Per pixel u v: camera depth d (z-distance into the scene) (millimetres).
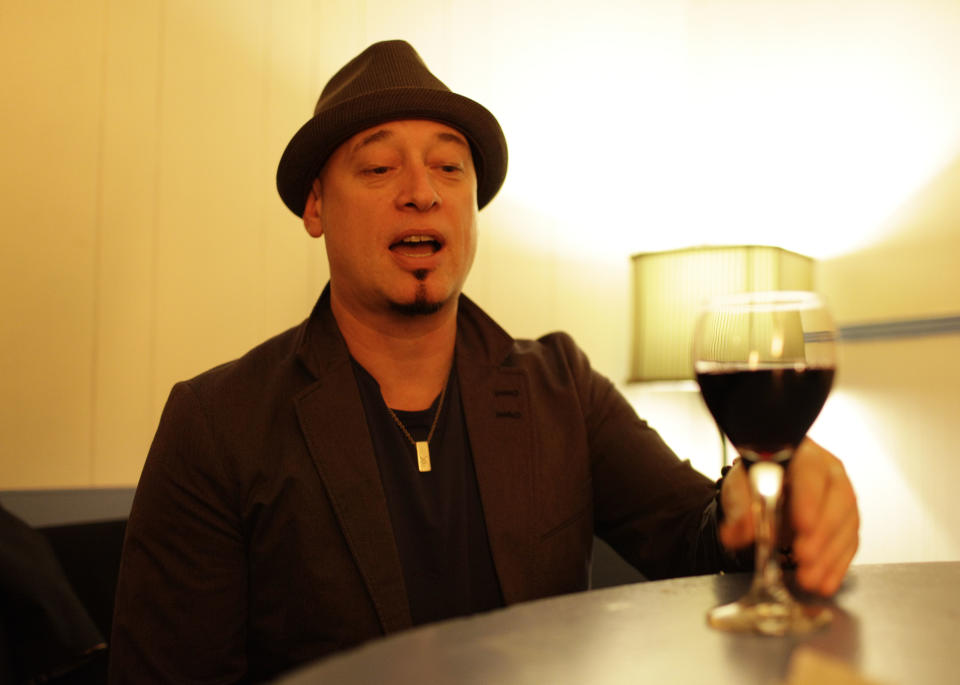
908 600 582
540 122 2408
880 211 2150
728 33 2506
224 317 1909
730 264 2088
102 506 1729
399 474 1064
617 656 454
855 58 2215
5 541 1167
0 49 1680
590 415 1227
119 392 1777
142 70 1829
